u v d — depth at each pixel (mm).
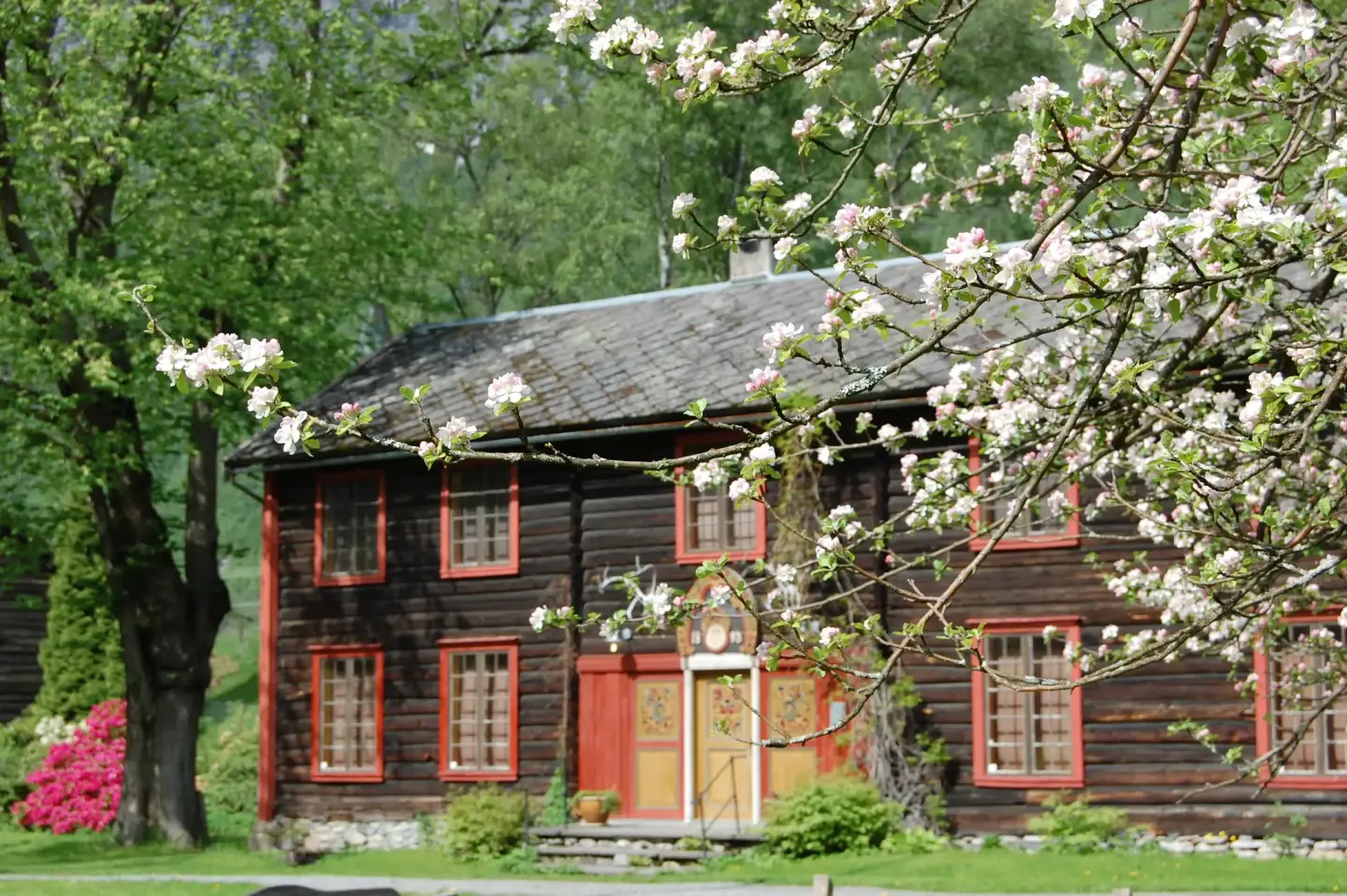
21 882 21469
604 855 22203
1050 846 20953
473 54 29125
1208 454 7844
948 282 5781
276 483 27062
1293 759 20328
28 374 25109
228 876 22406
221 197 26344
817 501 22188
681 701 23781
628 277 48094
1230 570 7586
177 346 5820
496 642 25000
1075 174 6492
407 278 31109
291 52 26750
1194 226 5430
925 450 21969
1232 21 5750
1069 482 8203
